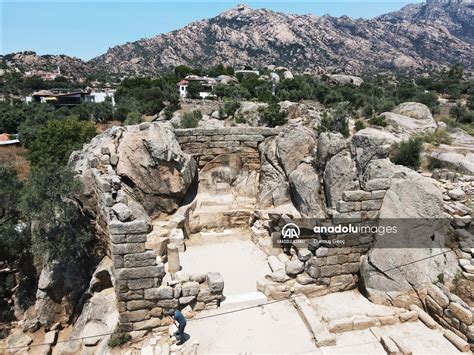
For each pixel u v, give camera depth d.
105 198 13.02
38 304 15.27
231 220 18.66
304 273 13.14
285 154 18.33
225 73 142.25
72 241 15.73
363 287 12.95
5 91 111.62
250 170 20.38
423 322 11.73
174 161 17.41
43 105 76.50
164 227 16.88
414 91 76.69
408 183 13.09
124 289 10.98
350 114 56.75
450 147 32.25
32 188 15.87
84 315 13.88
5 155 49.78
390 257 12.59
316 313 11.97
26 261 18.11
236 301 12.27
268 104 53.19
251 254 16.19
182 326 10.55
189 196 19.33
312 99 75.38
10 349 14.30
